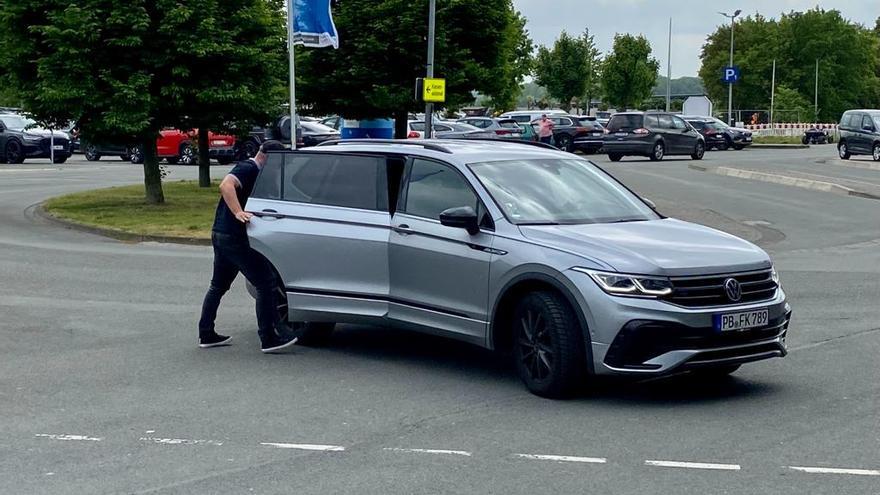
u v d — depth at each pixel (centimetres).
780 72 10606
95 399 788
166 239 1820
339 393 802
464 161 864
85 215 2094
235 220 941
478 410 748
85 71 2042
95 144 2234
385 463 627
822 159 4362
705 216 2148
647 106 9706
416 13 2541
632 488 578
